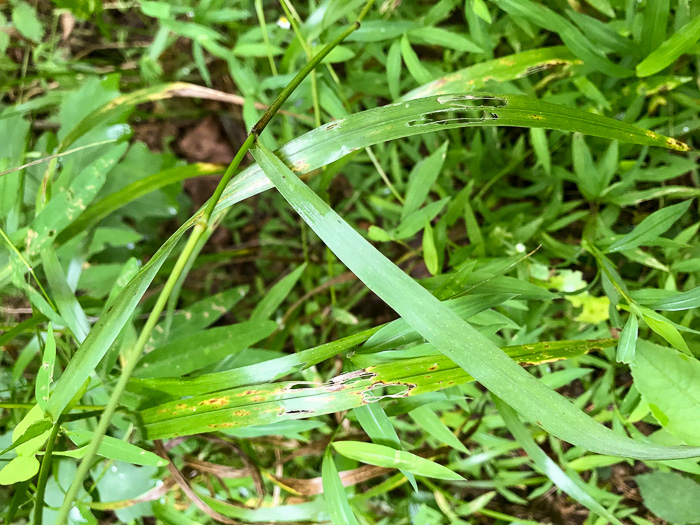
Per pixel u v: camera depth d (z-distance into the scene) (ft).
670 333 0.75
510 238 0.97
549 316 0.98
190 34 0.98
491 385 0.67
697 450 0.63
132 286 0.72
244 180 0.76
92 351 0.71
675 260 0.92
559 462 0.93
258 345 1.04
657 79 0.89
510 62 0.89
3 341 0.86
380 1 0.96
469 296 0.76
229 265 1.21
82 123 0.97
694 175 0.94
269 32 1.01
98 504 0.86
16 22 1.08
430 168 0.93
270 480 0.94
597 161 1.00
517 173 1.04
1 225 0.92
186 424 0.76
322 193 0.96
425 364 0.74
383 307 1.14
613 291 0.84
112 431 0.89
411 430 1.00
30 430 0.72
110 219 1.08
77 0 1.02
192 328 0.93
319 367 1.05
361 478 0.88
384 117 0.75
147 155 1.10
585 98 0.96
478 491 0.99
